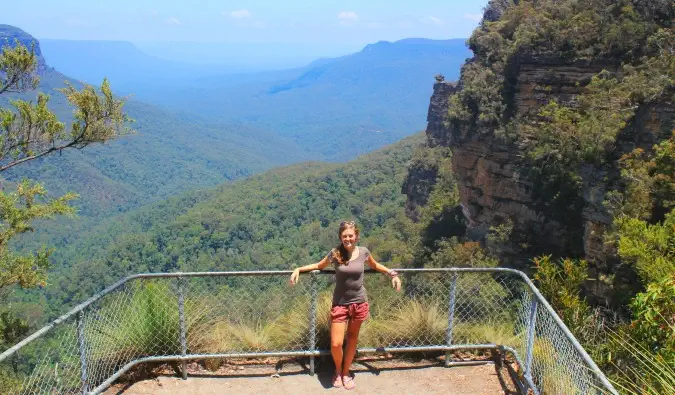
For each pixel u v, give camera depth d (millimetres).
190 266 97938
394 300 7465
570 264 9609
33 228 11727
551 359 5453
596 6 28391
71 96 11305
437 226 45438
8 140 11070
